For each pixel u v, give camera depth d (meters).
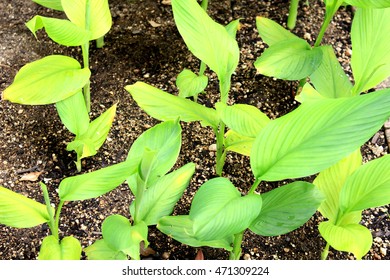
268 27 1.63
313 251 1.49
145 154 1.23
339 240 1.32
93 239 1.47
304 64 1.51
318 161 1.23
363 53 1.50
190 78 1.53
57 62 1.50
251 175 1.58
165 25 1.82
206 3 1.72
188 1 1.42
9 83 1.67
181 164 1.58
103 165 1.56
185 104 1.46
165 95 1.45
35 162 1.56
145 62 1.74
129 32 1.79
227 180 1.28
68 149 1.48
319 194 1.35
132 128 1.62
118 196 1.53
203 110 1.46
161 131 1.36
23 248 1.46
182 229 1.37
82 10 1.52
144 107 1.43
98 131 1.48
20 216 1.31
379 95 1.21
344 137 1.22
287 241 1.50
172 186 1.39
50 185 1.53
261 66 1.51
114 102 1.66
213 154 1.60
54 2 1.62
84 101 1.51
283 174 1.24
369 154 1.62
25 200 1.33
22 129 1.60
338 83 1.54
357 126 1.22
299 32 1.82
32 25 1.35
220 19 1.83
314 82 1.54
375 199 1.33
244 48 1.78
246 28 1.82
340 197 1.36
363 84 1.47
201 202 1.23
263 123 1.40
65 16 1.81
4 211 1.31
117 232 1.26
